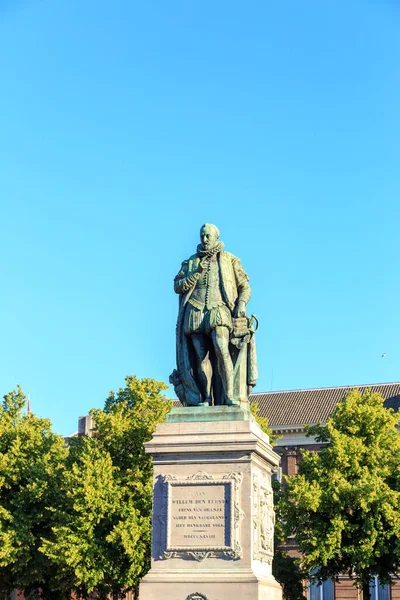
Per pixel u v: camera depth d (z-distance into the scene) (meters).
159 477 16.48
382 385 68.00
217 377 17.75
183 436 16.48
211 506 16.11
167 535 16.11
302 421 64.38
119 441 41.66
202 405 17.36
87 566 37.97
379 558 43.19
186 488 16.28
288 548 58.69
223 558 15.84
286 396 68.94
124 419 42.25
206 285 17.95
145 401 43.19
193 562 15.95
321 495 42.31
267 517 17.11
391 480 43.91
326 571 45.38
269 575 16.98
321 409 65.81
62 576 39.50
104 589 40.66
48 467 41.25
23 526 39.88
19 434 43.69
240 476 16.12
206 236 18.23
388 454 44.44
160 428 16.69
